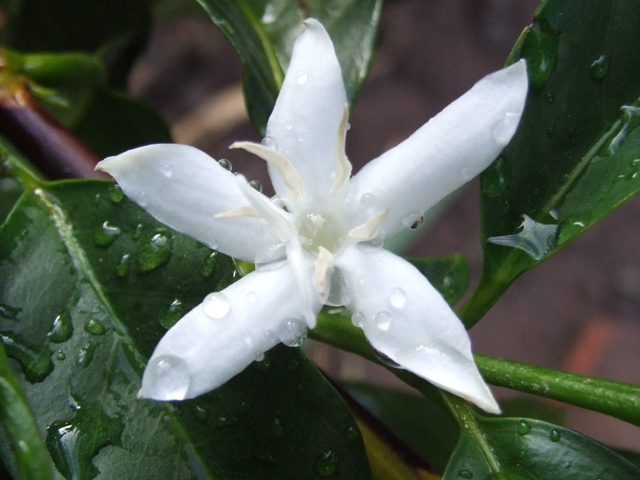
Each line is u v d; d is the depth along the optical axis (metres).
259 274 0.08
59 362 0.09
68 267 0.09
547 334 0.29
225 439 0.09
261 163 0.26
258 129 0.11
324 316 0.10
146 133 0.15
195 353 0.08
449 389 0.08
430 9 0.31
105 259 0.09
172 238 0.09
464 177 0.09
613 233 0.30
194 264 0.09
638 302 0.29
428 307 0.08
